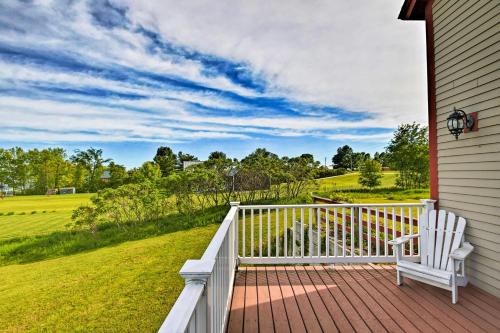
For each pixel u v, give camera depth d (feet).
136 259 24.79
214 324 6.24
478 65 11.96
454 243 12.09
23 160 142.51
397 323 9.36
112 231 37.99
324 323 9.45
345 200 37.01
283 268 15.30
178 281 18.90
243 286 12.79
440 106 14.42
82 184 150.30
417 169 56.80
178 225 37.37
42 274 23.79
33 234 41.45
